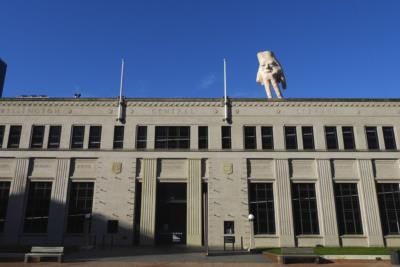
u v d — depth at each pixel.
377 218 41.62
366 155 43.59
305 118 44.78
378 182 43.09
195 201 41.75
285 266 24.97
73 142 43.66
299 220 41.81
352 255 28.17
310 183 43.00
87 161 42.97
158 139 43.94
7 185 42.34
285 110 45.00
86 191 42.28
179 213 42.12
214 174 42.53
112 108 44.59
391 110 45.34
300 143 43.97
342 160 43.66
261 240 40.75
